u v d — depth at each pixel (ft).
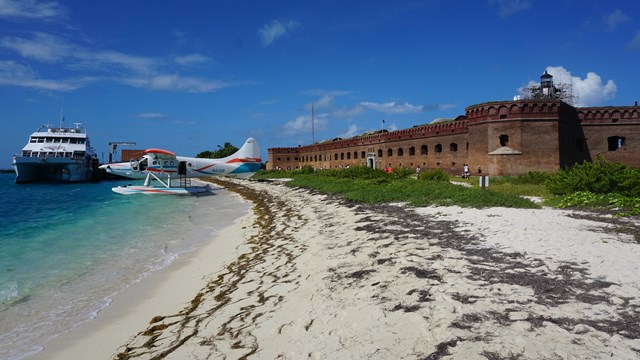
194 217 66.03
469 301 16.89
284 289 22.44
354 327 15.48
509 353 12.29
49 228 54.29
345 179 113.09
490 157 103.96
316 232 40.55
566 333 13.48
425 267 22.43
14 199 108.78
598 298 16.57
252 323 17.81
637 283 18.17
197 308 21.52
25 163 181.88
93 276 29.94
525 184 79.05
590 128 110.42
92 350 17.75
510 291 17.85
